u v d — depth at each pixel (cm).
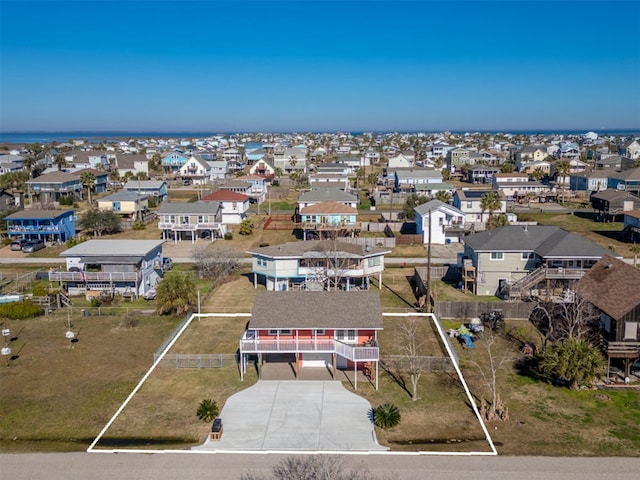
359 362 3997
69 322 4869
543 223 9238
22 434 3128
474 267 5659
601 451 2917
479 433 3120
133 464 2812
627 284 4088
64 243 8206
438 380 3806
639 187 10988
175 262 7162
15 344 4453
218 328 4825
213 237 8538
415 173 12706
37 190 11544
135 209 9919
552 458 2845
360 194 13288
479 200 9275
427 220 8094
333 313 3859
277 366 4050
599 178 12306
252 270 6284
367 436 3094
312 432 3138
